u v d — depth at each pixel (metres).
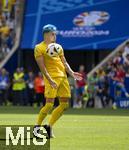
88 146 25.44
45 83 29.17
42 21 70.75
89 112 53.88
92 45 69.56
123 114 50.84
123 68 65.12
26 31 70.62
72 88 65.38
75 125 36.75
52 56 29.03
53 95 28.98
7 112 52.34
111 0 70.94
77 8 71.00
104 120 42.00
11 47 71.75
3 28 72.12
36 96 66.25
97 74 65.50
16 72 67.50
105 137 29.02
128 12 70.50
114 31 69.94
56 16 70.88
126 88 64.56
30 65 74.38
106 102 65.31
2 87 68.38
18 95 67.38
